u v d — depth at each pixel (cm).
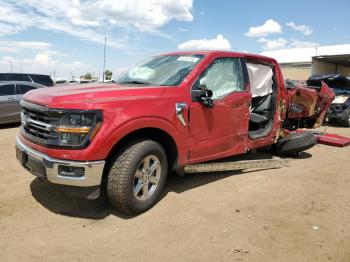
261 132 557
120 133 340
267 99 582
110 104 338
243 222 365
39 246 311
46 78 1553
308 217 383
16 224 349
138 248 311
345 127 1154
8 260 289
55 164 332
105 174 365
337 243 329
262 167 546
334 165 603
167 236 332
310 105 705
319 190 471
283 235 340
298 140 609
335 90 1217
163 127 378
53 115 334
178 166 411
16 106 999
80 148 328
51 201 405
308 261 297
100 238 327
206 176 511
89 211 382
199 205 405
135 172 359
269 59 557
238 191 456
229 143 472
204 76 434
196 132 420
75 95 342
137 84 434
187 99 405
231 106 462
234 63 482
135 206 365
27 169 376
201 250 310
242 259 297
